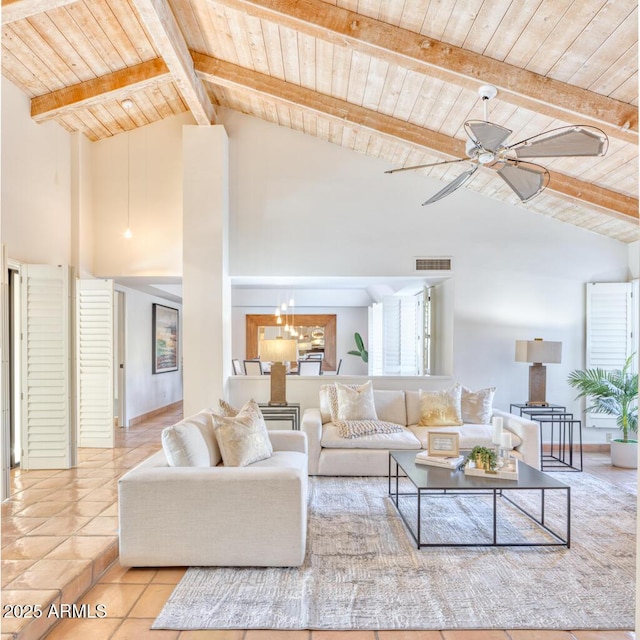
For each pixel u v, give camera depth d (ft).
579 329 20.81
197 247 19.83
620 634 7.80
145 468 10.19
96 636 7.67
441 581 9.27
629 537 11.40
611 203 16.58
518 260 20.84
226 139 20.61
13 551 9.80
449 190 13.58
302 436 13.88
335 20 12.04
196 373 19.67
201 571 9.64
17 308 16.60
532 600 8.66
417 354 25.22
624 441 18.16
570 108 11.81
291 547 9.71
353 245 20.88
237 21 14.30
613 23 9.90
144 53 16.67
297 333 38.11
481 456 11.53
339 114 16.88
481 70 11.91
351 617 8.11
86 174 20.31
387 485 15.23
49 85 16.62
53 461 16.21
